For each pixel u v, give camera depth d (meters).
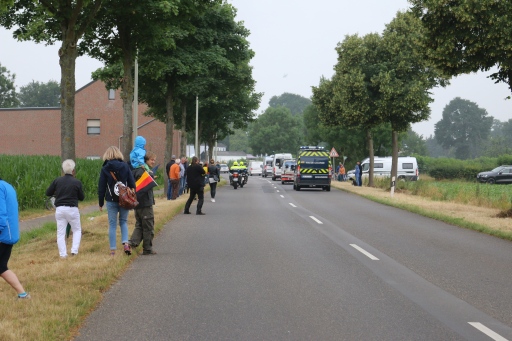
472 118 142.50
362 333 6.09
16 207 6.93
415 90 35.25
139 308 7.10
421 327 6.35
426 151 124.62
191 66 26.86
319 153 39.88
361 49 36.88
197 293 7.97
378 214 21.36
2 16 13.67
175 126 43.94
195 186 20.48
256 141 145.50
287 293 8.02
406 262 10.77
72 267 9.34
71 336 5.89
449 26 17.08
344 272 9.66
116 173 10.68
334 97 41.12
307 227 16.66
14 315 6.32
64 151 12.77
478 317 6.82
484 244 13.43
